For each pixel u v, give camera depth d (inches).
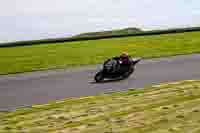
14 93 578.2
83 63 1178.6
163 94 530.6
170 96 514.6
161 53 1448.1
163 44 1851.6
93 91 575.8
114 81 676.1
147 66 920.9
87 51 1628.9
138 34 2333.9
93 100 499.2
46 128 365.7
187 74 754.2
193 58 1139.3
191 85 606.2
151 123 378.0
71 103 483.2
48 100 511.8
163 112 422.6
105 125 372.8
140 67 898.7
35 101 506.6
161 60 1083.3
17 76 814.5
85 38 2132.1
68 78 753.6
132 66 717.3
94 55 1489.9
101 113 422.3
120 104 468.1
